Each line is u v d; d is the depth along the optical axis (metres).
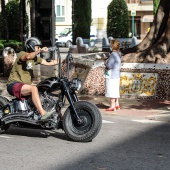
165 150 8.80
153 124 11.45
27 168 7.60
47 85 9.30
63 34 50.19
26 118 9.41
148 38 17.50
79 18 42.56
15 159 8.14
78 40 34.03
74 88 9.29
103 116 12.48
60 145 9.12
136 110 13.16
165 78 14.96
